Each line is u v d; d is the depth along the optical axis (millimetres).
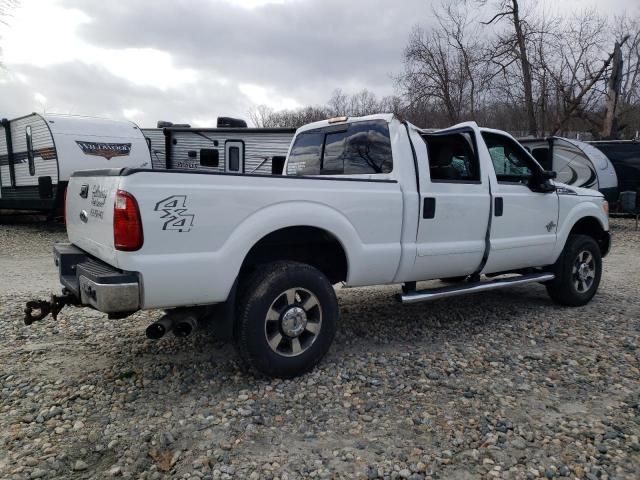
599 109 24312
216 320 3902
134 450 3080
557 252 6039
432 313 6000
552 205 5926
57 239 12656
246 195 3750
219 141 14305
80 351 4680
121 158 13164
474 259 5211
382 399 3744
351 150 5172
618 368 4332
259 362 3881
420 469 2896
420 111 23953
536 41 20797
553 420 3447
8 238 12672
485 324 5582
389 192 4484
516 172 5730
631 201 15117
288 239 4285
